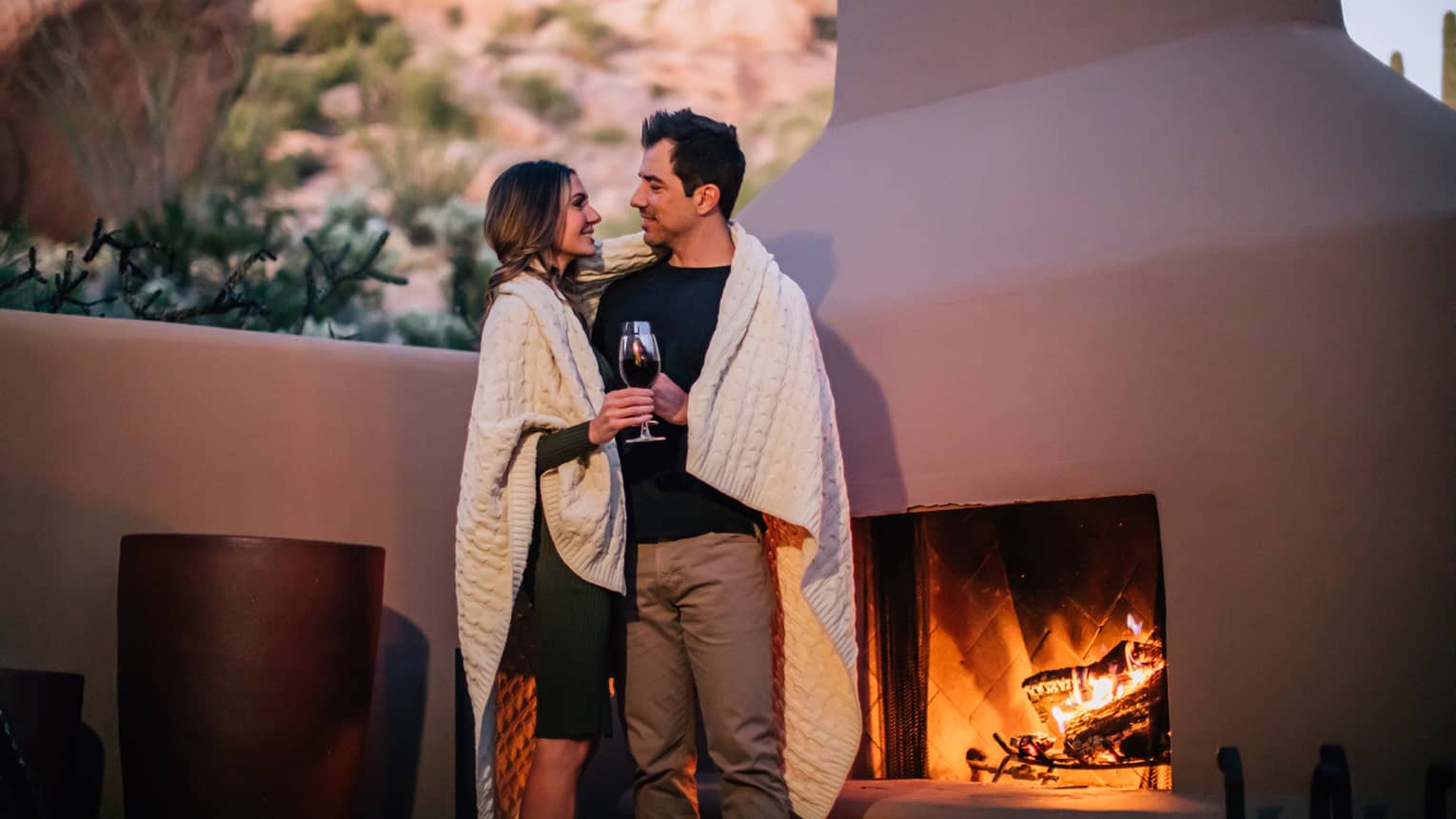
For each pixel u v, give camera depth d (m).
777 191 3.45
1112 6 3.09
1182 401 2.57
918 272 2.97
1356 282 2.43
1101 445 2.64
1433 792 2.11
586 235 2.49
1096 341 2.67
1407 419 2.36
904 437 2.90
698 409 2.31
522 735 2.54
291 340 3.11
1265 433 2.48
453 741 3.15
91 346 2.90
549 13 11.44
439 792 3.12
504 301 2.38
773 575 2.55
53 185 8.03
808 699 2.51
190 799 2.46
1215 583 2.50
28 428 2.82
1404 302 2.38
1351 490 2.39
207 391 2.99
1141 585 2.87
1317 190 2.54
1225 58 2.88
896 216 3.12
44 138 8.08
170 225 6.02
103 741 2.81
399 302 7.86
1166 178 2.74
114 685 2.83
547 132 10.86
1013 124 3.10
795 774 2.51
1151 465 2.58
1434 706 2.28
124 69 8.41
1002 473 2.76
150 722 2.48
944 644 3.08
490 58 11.05
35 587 2.79
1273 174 2.62
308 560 2.55
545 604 2.30
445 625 3.18
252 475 3.01
